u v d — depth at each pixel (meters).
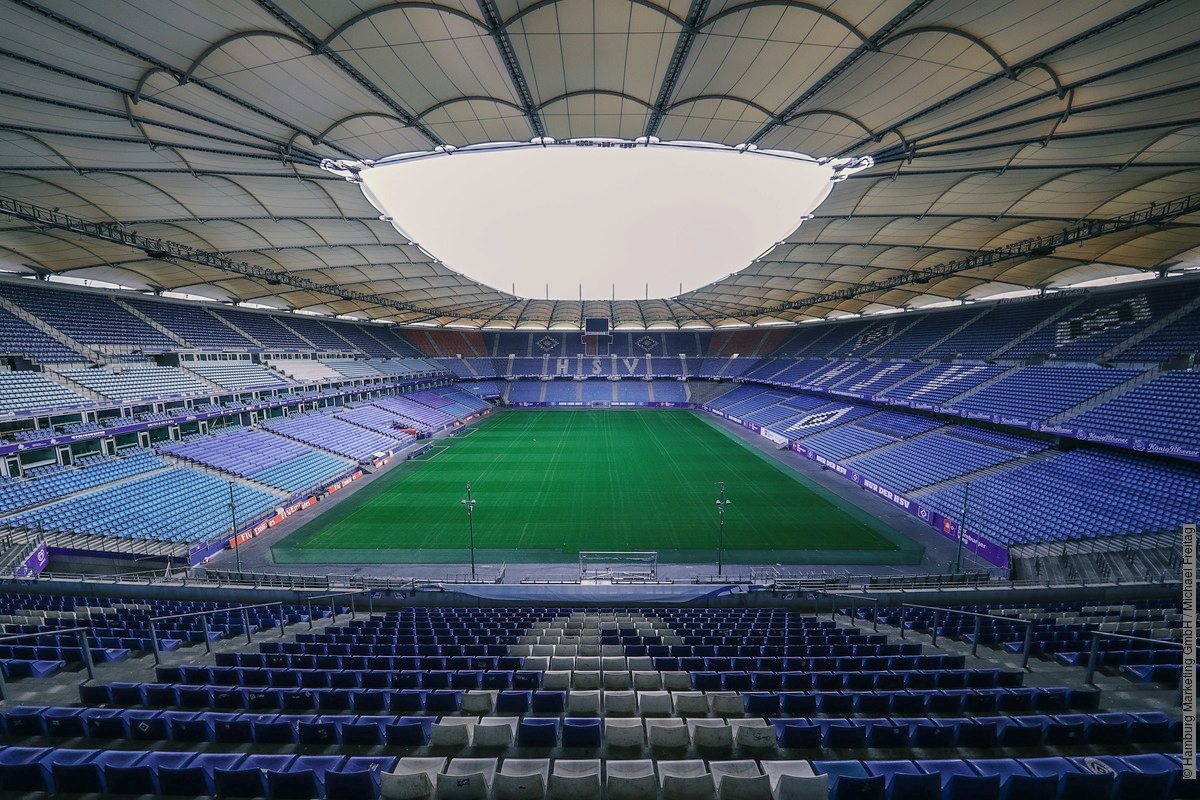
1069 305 38.47
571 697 8.70
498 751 7.41
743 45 13.13
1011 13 11.13
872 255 32.78
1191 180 18.62
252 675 9.93
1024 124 15.49
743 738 7.28
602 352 84.38
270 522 28.58
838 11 11.66
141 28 11.67
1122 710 8.77
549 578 22.22
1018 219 23.97
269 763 6.95
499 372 81.25
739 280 43.59
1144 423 25.20
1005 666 10.97
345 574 22.81
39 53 12.07
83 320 34.81
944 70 13.50
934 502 28.98
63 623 14.33
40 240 26.05
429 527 28.19
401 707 8.77
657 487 35.06
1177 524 20.48
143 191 21.25
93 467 27.20
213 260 31.11
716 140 19.33
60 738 7.88
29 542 20.88
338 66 13.88
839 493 33.84
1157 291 33.03
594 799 6.04
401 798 6.21
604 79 14.86
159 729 7.76
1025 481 27.59
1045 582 18.59
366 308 57.91
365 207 25.53
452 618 15.82
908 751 7.36
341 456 39.72
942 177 20.38
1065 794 5.85
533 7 11.57
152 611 15.57
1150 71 12.42
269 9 11.40
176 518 25.95
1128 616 13.76
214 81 14.08
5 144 16.11
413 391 66.38
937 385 40.84
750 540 26.19
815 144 19.02
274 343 50.00
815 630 14.22
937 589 16.97
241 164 19.81
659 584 19.44
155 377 34.66
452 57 13.70
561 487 35.19
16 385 26.77
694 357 82.50
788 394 63.03
